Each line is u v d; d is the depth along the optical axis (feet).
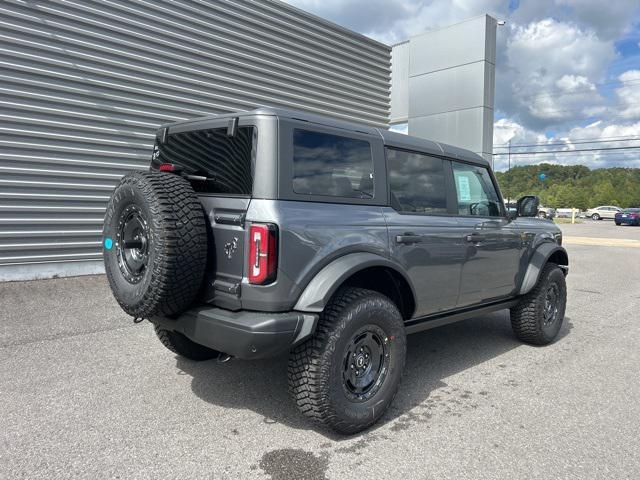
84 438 9.87
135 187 9.85
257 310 9.39
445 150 13.79
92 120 24.99
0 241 22.61
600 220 150.82
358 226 10.64
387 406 10.75
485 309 14.82
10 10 22.02
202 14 28.91
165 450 9.48
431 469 8.95
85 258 25.45
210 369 13.84
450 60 44.01
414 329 12.60
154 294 9.37
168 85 27.73
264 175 9.46
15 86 22.47
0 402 11.47
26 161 23.08
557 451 9.64
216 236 10.01
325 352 9.53
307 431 10.37
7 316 18.33
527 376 13.87
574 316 21.57
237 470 8.83
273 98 33.42
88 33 24.45
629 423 10.89
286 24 33.81
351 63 39.09
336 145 10.73
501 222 15.25
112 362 14.21
